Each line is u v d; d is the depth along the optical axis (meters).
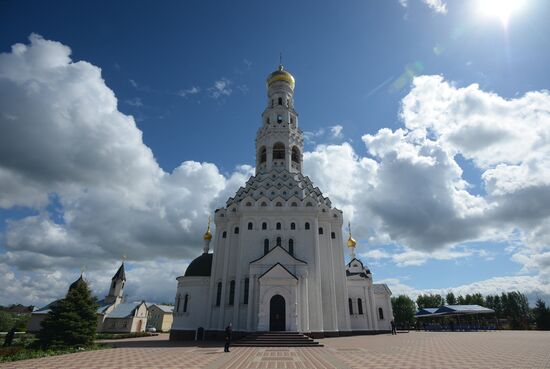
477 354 23.77
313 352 26.69
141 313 91.06
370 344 33.53
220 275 47.81
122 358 24.06
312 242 46.59
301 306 41.25
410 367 18.27
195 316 46.56
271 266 43.06
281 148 57.25
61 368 19.12
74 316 32.97
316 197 52.97
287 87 63.56
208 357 24.20
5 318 84.62
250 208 48.25
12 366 20.14
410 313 108.56
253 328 40.50
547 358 20.97
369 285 54.34
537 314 74.56
